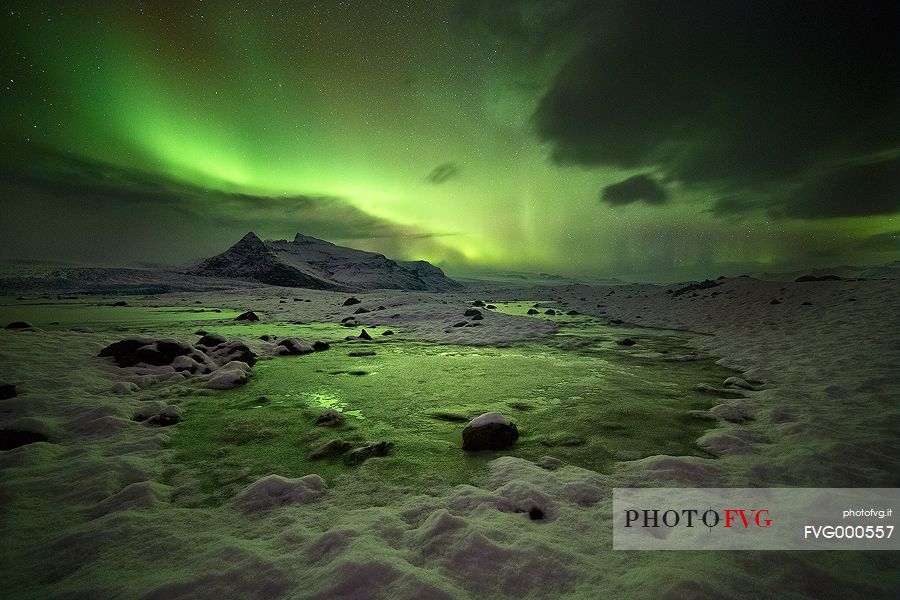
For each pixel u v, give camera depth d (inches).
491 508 124.2
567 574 94.3
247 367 319.9
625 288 1836.9
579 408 230.8
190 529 114.7
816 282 770.8
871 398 218.4
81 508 125.8
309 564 98.5
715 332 546.3
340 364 360.5
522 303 1514.5
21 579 94.2
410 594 86.4
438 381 297.6
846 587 88.1
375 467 157.2
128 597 86.7
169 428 197.8
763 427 193.3
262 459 164.6
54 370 275.0
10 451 162.6
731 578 89.2
